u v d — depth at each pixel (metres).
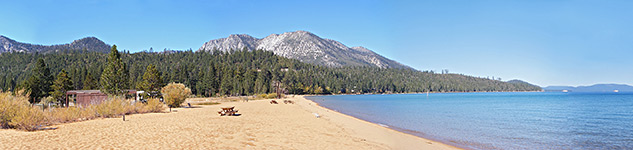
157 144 11.66
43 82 60.66
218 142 12.55
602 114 41.22
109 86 41.06
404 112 44.03
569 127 26.38
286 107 43.19
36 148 10.65
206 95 119.00
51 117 17.75
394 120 31.34
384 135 18.25
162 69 190.25
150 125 17.45
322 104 69.81
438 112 44.16
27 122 14.63
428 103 76.94
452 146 16.22
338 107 57.19
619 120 32.97
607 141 19.36
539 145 17.58
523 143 18.12
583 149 16.66
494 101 90.56
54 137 12.89
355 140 15.17
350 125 22.41
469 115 38.69
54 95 52.53
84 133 14.09
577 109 51.84
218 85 125.38
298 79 189.75
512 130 24.00
